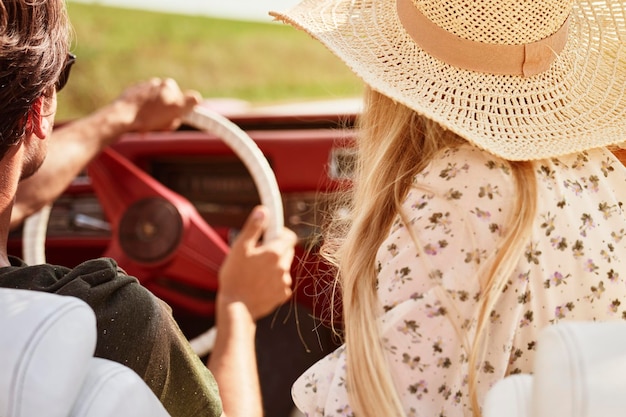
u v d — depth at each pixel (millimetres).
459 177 1236
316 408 1282
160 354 1236
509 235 1184
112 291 1209
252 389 1798
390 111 1392
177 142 2902
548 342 869
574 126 1331
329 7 1531
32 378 931
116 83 10047
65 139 2502
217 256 2729
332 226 1640
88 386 1002
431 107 1299
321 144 2727
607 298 1271
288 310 2838
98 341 1180
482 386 1218
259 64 11305
